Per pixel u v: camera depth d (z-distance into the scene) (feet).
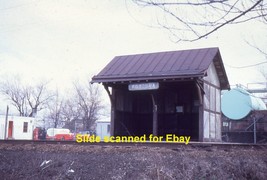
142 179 28.58
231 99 107.24
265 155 35.96
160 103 77.36
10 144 58.80
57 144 55.93
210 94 67.97
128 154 42.47
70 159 39.40
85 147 51.29
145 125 78.28
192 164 28.94
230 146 45.37
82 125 243.40
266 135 100.99
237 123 107.55
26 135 154.30
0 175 31.76
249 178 27.22
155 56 72.64
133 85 63.72
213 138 68.18
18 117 150.82
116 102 69.87
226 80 75.66
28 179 30.76
